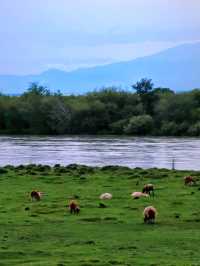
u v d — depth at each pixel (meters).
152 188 68.38
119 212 56.97
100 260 37.44
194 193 68.44
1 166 110.12
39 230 48.47
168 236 45.97
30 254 39.53
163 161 126.94
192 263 36.59
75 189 72.75
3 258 38.41
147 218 51.91
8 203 62.44
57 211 57.62
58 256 38.94
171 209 58.47
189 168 111.75
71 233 47.25
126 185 76.25
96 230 48.56
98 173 90.12
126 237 45.62
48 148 167.88
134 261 37.25
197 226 50.44
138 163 122.25
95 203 62.16
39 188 73.62
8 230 48.44
